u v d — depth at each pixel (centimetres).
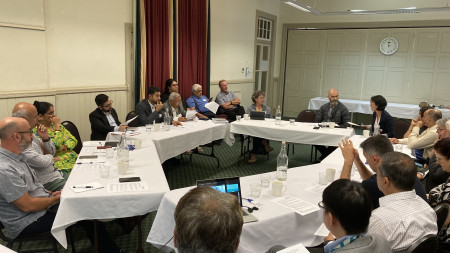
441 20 788
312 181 258
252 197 222
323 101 877
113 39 531
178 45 639
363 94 895
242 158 568
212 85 754
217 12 735
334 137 448
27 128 226
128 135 392
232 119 656
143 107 490
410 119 788
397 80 854
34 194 234
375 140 218
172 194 217
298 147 657
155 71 590
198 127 464
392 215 156
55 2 448
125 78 559
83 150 318
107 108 432
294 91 981
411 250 147
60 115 470
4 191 211
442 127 318
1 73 393
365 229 130
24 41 411
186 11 648
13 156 224
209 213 89
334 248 130
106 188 230
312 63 945
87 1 487
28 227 222
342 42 899
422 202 163
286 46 970
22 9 404
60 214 212
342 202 129
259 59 931
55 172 282
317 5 905
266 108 595
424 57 820
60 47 462
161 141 378
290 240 204
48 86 449
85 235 297
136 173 264
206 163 533
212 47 736
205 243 88
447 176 254
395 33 838
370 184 199
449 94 810
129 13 550
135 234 304
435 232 159
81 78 494
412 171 161
